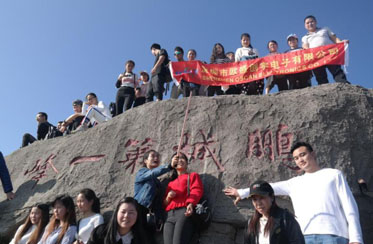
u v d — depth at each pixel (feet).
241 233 16.15
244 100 19.70
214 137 18.67
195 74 23.61
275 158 17.51
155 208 15.55
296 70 22.12
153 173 15.37
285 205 16.21
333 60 21.66
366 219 16.06
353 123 18.21
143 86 28.94
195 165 17.98
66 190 19.04
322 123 18.12
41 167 21.33
